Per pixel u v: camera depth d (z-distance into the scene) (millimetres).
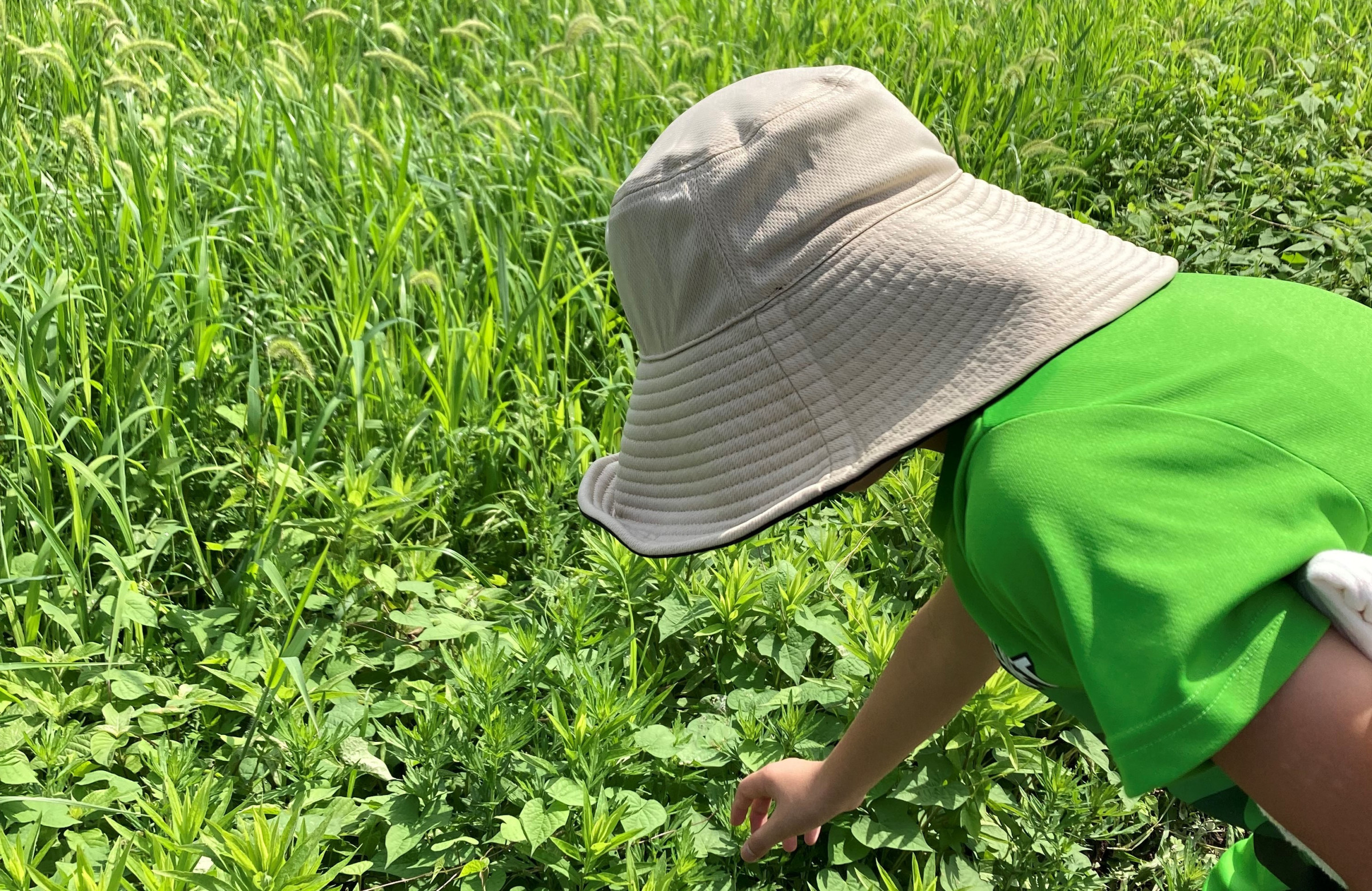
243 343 3484
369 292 3205
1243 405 981
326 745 2168
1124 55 6043
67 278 2826
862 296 1105
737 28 5930
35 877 1670
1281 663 874
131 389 2812
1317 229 4422
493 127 4438
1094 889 2158
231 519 2879
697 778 2250
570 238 3893
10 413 2918
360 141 4004
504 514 3074
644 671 2553
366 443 3078
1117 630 892
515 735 2119
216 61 5457
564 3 6250
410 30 6039
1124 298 1105
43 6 5285
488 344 3281
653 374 1260
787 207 1121
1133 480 939
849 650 2369
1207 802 1254
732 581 2467
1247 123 5371
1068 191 4789
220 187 3854
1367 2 7574
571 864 2039
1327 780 858
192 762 2160
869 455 1081
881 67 5457
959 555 1158
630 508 1293
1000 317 1074
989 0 5855
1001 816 2270
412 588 2584
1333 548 923
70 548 2732
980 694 2225
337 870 1810
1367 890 869
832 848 2113
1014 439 997
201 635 2459
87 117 4082
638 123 4789
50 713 2213
